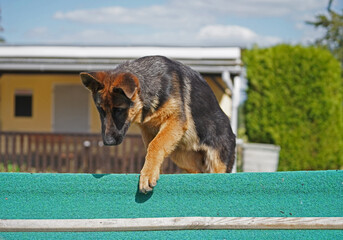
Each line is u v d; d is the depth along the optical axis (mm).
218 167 4590
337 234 3184
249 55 13383
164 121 4059
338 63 13617
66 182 3180
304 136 13148
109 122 3738
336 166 13422
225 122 4684
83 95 15633
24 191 3164
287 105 13172
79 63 12539
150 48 12680
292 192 3197
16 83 15648
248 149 11750
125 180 3207
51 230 3162
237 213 3193
